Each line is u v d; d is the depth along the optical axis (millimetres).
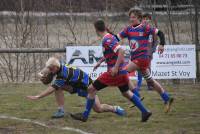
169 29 34344
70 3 35906
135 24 19469
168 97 19469
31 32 32219
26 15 33438
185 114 19766
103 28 17375
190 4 31000
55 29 39625
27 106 21625
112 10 37094
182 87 27469
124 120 18672
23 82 29609
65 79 18047
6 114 19969
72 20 37594
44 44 32406
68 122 18438
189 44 29609
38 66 31594
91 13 38438
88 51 27828
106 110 18172
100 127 17609
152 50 21672
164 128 17406
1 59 34375
